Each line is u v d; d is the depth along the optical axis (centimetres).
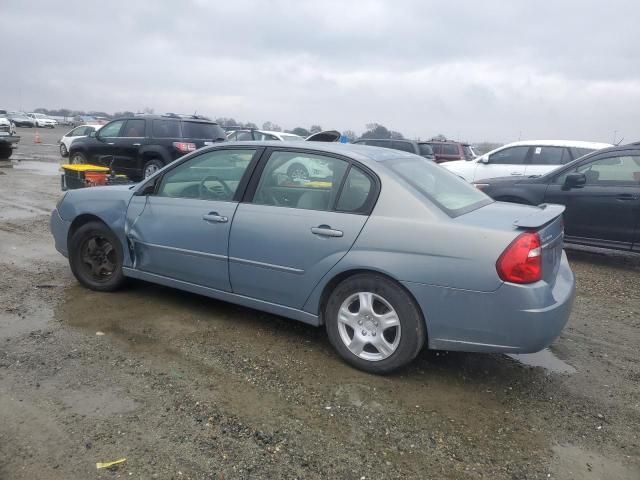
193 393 329
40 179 1430
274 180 406
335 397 334
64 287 516
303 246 378
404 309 347
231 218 412
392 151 433
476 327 330
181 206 444
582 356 416
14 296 484
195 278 441
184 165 456
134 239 471
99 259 505
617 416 328
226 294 429
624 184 693
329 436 293
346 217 367
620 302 555
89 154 1356
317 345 410
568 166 748
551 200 745
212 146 443
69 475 251
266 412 313
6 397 315
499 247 321
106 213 485
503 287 319
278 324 447
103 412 304
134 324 432
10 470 253
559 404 340
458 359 398
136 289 517
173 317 452
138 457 266
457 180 444
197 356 381
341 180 380
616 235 698
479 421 315
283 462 269
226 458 269
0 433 281
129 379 343
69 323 428
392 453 280
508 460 279
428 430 303
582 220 722
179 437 284
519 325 319
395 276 343
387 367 358
